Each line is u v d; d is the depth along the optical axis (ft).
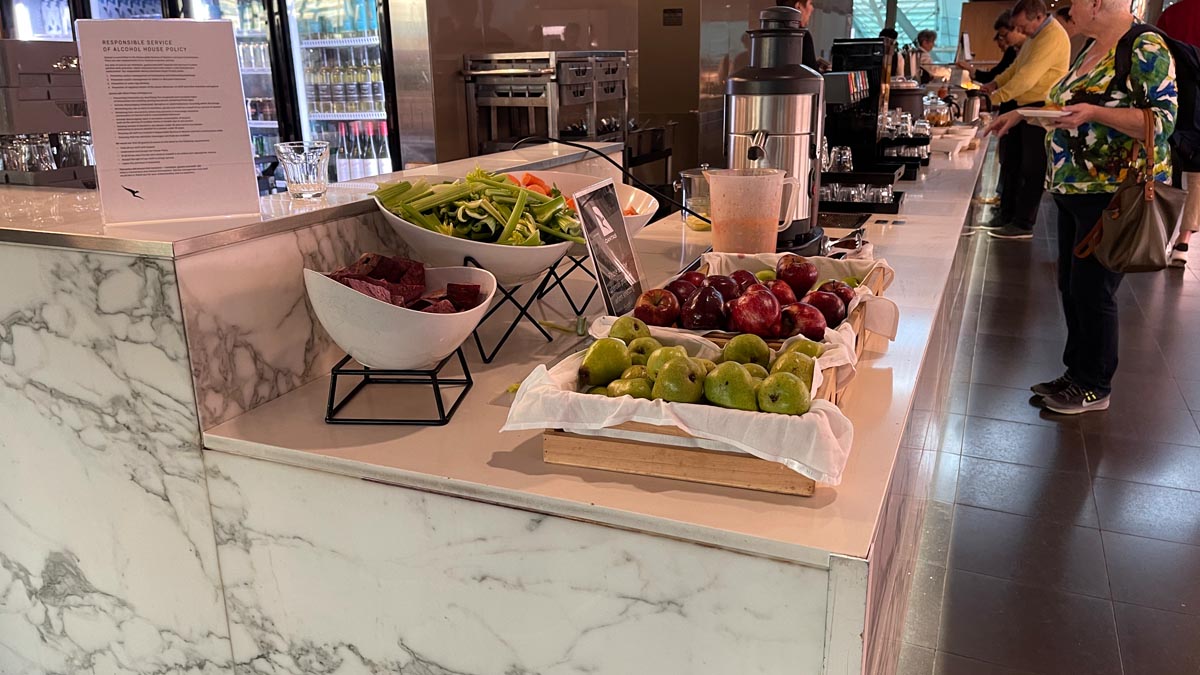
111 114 4.30
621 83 15.51
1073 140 10.05
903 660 6.93
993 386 12.53
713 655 3.41
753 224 6.13
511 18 15.40
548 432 3.76
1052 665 6.88
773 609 3.23
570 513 3.47
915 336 5.45
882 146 13.05
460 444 4.02
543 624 3.73
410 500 3.80
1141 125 9.15
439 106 14.25
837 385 4.13
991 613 7.51
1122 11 9.57
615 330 4.18
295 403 4.60
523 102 14.08
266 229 4.49
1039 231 23.15
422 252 5.03
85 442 4.70
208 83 4.45
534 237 5.02
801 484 3.44
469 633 3.92
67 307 4.41
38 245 4.35
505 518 3.61
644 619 3.50
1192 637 7.17
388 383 4.80
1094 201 10.11
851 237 7.74
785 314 4.29
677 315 4.53
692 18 20.83
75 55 7.43
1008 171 22.41
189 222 4.46
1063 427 11.12
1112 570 8.10
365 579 4.09
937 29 40.78
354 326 3.99
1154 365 13.24
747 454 3.48
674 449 3.57
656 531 3.33
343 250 5.08
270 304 4.58
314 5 14.93
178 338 4.14
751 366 3.62
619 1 18.08
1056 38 19.33
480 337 5.59
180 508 4.52
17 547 5.25
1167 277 18.19
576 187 6.57
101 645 5.22
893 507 3.98
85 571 5.06
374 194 5.11
